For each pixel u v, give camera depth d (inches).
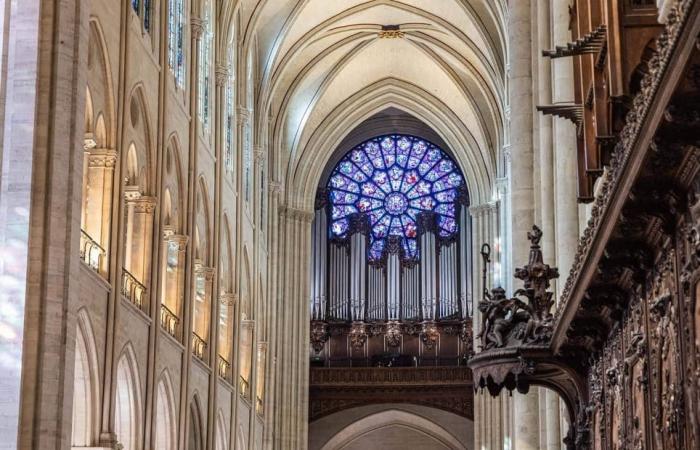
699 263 416.8
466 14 1756.9
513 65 1161.4
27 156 818.8
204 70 1453.0
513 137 1147.9
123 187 1051.3
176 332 1272.1
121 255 1040.8
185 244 1291.8
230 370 1551.4
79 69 854.5
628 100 496.4
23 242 808.3
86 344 959.6
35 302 803.4
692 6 331.3
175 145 1275.8
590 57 576.1
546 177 1022.4
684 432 441.1
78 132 847.7
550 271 767.7
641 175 438.6
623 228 485.4
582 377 735.1
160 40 1210.6
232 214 1585.9
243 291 1704.0
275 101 1962.4
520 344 748.6
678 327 447.8
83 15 868.0
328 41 1939.0
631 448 559.5
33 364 796.0
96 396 976.9
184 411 1263.5
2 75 832.9
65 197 829.8
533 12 1142.3
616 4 499.8
